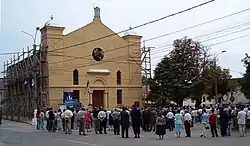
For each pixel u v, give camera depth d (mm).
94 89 55375
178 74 55062
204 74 55000
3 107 74875
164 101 53844
